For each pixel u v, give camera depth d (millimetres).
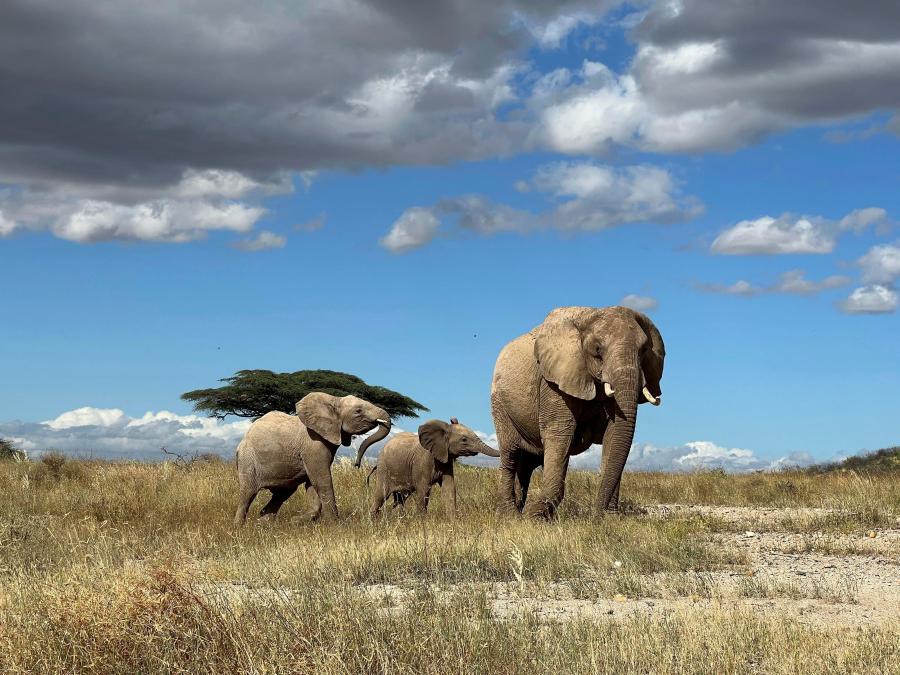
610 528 12125
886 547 11953
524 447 15547
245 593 7672
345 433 15672
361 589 8680
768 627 7160
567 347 14211
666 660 6160
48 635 6320
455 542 10938
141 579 7645
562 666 6047
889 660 6277
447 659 5977
